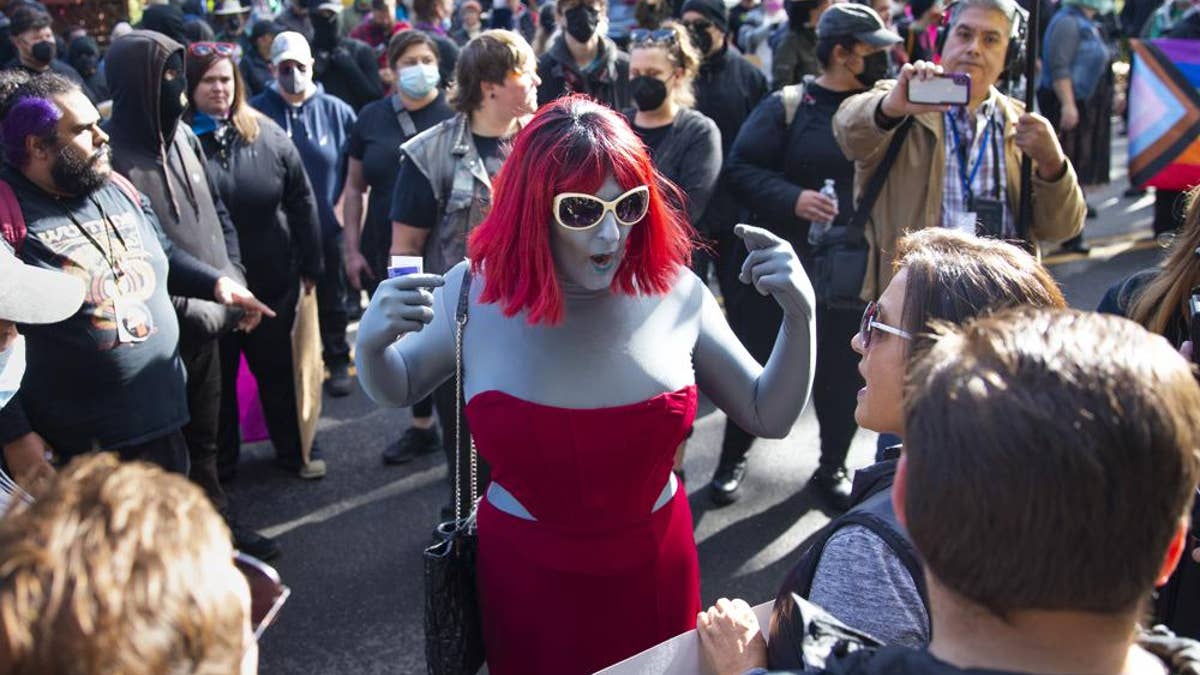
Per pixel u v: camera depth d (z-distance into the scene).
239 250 4.06
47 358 2.83
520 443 2.09
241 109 4.04
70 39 7.48
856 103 3.33
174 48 3.39
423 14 7.77
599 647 2.17
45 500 0.92
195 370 3.71
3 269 2.10
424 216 3.46
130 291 2.95
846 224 3.72
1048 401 0.95
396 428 5.00
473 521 2.25
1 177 2.79
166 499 0.93
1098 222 8.15
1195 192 2.19
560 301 2.03
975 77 3.27
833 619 1.28
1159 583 1.05
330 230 5.36
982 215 3.24
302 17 7.36
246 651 0.97
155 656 0.84
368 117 4.80
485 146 3.43
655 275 2.12
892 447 1.62
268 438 4.56
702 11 4.90
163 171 3.45
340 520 4.17
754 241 2.13
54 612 0.83
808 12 5.54
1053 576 0.94
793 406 2.17
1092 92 7.62
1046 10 8.00
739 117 5.08
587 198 1.96
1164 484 0.95
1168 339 2.12
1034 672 0.98
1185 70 5.92
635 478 2.13
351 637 3.47
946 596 1.02
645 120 3.96
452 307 2.25
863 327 1.65
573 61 4.79
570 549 2.14
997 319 1.08
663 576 2.21
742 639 1.58
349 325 6.29
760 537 4.02
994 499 0.94
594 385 2.10
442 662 2.18
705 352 2.29
